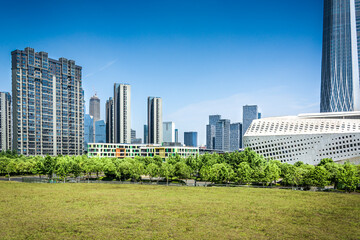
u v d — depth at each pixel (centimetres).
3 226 5994
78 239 5222
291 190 11050
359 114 19950
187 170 13638
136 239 5219
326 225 6119
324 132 18025
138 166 14088
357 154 17025
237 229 5828
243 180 12300
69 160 16975
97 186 12388
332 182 12444
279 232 5634
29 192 10538
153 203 8412
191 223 6259
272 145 19212
